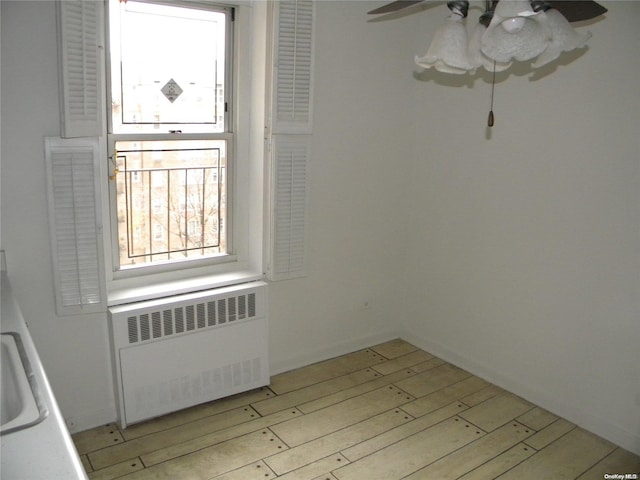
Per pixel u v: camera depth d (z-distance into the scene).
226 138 3.10
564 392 3.00
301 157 3.15
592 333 2.84
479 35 1.73
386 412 3.02
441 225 3.60
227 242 3.25
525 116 3.02
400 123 3.62
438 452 2.68
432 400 3.17
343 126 3.36
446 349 3.67
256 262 3.27
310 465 2.55
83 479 1.04
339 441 2.74
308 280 3.43
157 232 2.99
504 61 1.58
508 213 3.17
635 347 2.67
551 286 3.00
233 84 3.08
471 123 3.32
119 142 2.75
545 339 3.07
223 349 3.01
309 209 3.30
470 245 3.42
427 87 3.56
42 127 2.39
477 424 2.93
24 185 2.40
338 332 3.67
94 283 2.59
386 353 3.77
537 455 2.68
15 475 1.04
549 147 2.92
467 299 3.49
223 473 2.46
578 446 2.76
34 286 2.50
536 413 3.06
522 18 1.42
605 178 2.70
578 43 1.55
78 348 2.67
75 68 2.34
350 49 3.28
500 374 3.33
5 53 2.27
